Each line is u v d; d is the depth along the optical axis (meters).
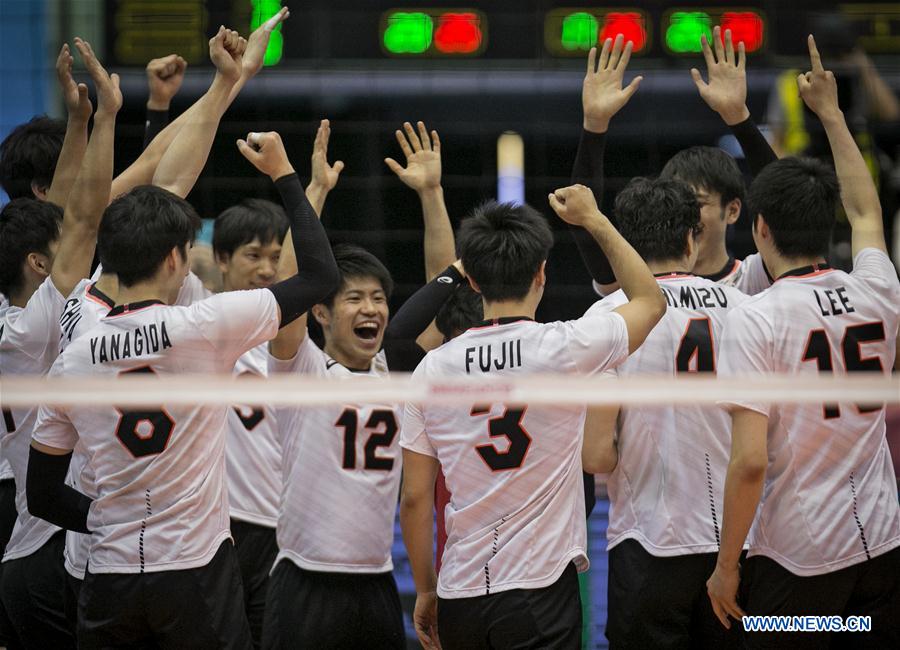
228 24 16.12
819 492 8.71
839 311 8.79
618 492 9.49
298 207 8.98
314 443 9.92
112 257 8.77
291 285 8.84
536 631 8.39
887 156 15.37
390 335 9.76
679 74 16.09
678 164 10.63
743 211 16.17
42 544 10.20
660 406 9.28
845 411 8.70
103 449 8.62
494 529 8.57
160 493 8.56
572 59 16.23
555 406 8.52
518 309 8.86
